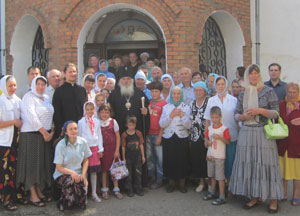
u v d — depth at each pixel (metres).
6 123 4.36
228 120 4.79
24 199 4.64
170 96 5.15
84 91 4.96
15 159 4.52
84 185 4.40
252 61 8.28
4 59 8.21
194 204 4.59
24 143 4.48
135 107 5.17
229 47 8.17
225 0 7.54
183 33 6.86
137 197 4.91
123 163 4.86
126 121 5.03
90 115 4.71
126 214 4.28
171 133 5.05
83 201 4.38
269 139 4.22
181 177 4.99
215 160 4.63
